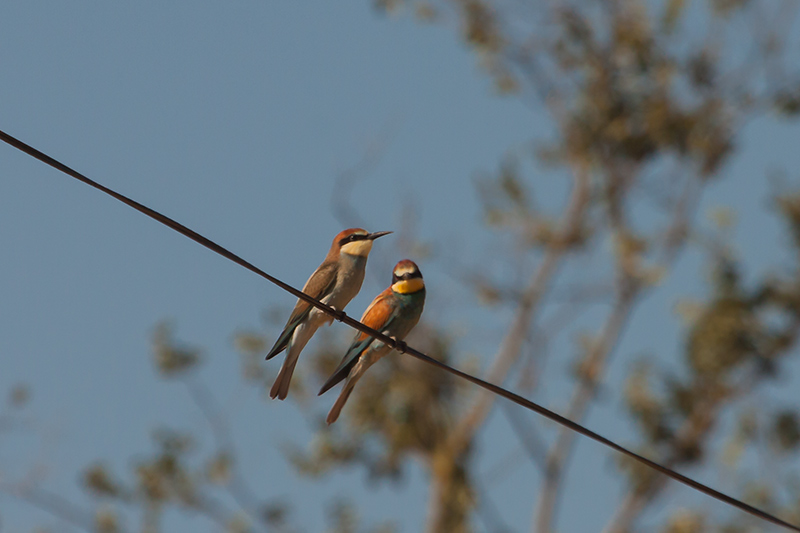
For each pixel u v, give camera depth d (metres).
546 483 20.98
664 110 21.05
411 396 19.27
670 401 19.97
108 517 17.67
